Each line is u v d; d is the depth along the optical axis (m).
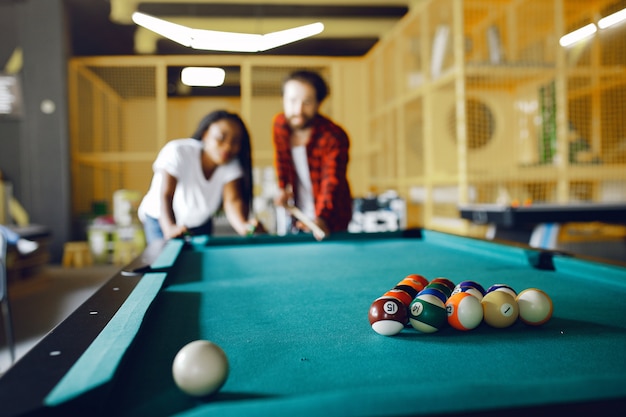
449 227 4.98
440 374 0.87
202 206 3.57
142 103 8.39
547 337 1.10
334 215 3.37
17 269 5.05
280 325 1.21
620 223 3.60
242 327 1.19
